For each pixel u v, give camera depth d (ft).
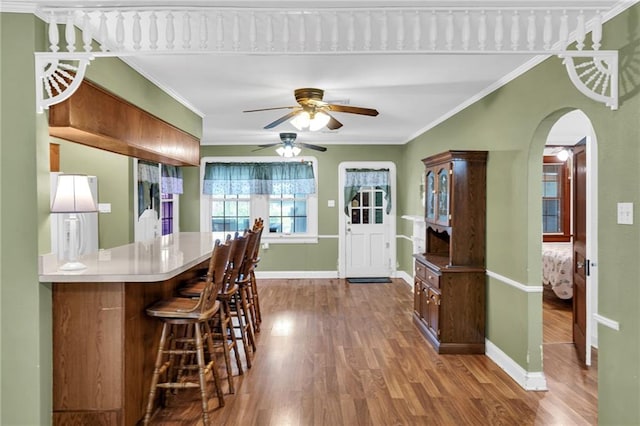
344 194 25.23
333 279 24.93
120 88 10.35
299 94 12.96
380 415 9.23
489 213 12.98
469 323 13.10
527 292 10.63
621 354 7.50
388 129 20.84
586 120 13.26
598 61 7.64
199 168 25.32
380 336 14.67
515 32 7.62
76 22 8.35
